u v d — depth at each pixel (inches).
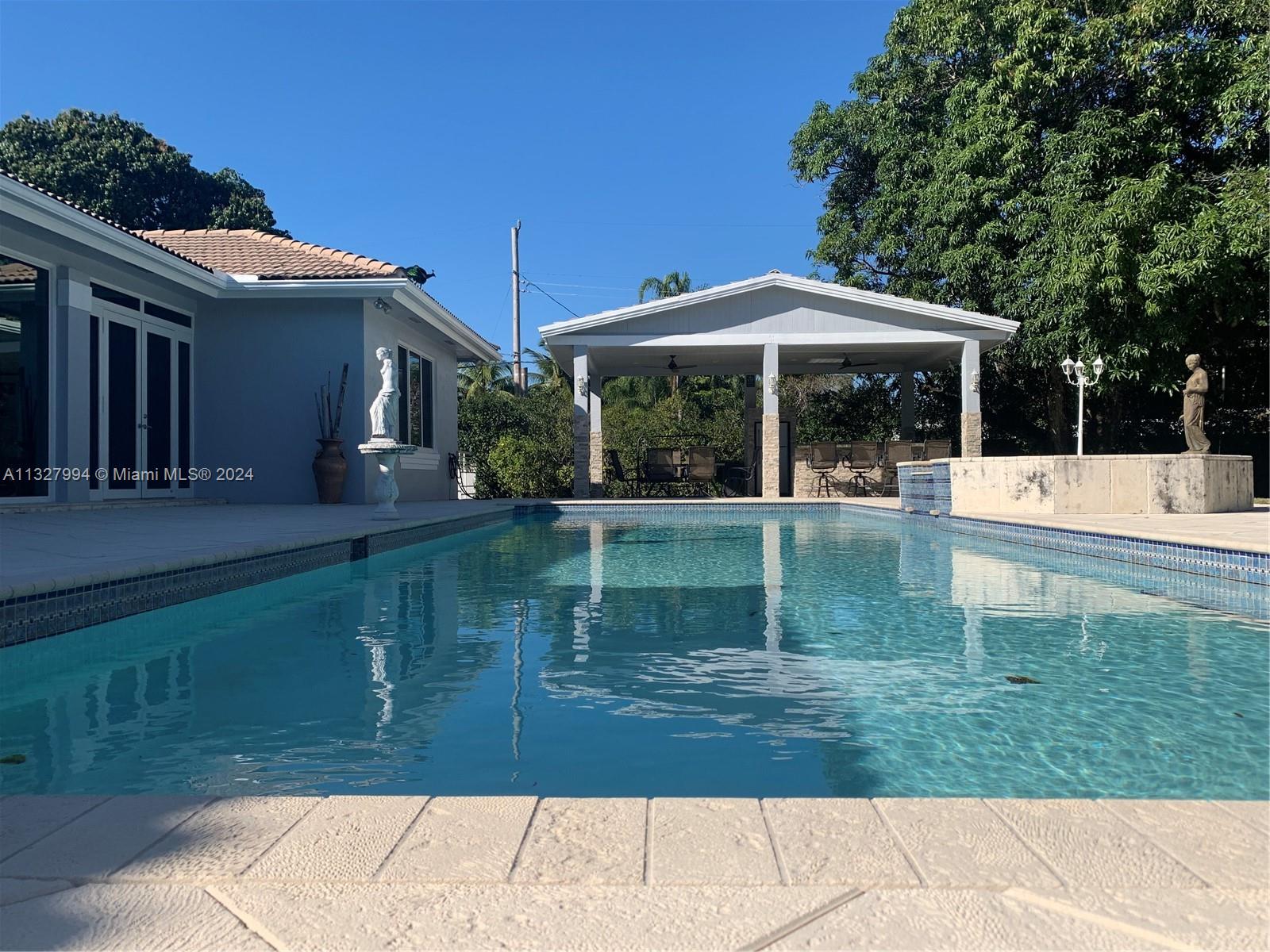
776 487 583.8
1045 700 115.0
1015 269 615.2
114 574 163.9
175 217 1029.2
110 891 54.0
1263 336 613.9
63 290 366.0
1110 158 561.9
